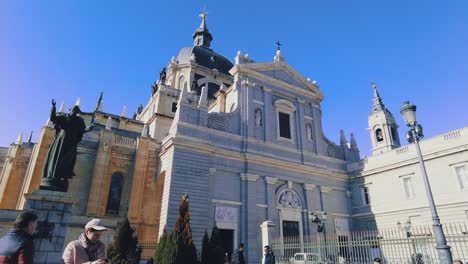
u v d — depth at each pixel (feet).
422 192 87.35
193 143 79.36
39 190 39.19
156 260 44.37
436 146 86.74
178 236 44.78
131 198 92.17
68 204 39.99
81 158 94.68
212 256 51.72
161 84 160.25
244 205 82.69
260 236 80.94
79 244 16.58
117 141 101.04
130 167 99.76
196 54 190.90
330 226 96.78
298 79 114.11
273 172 91.71
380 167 99.25
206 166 80.07
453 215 79.82
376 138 151.02
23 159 100.48
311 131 108.06
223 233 77.92
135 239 44.21
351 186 108.06
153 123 147.84
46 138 89.61
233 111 93.50
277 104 101.91
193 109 85.66
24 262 14.44
